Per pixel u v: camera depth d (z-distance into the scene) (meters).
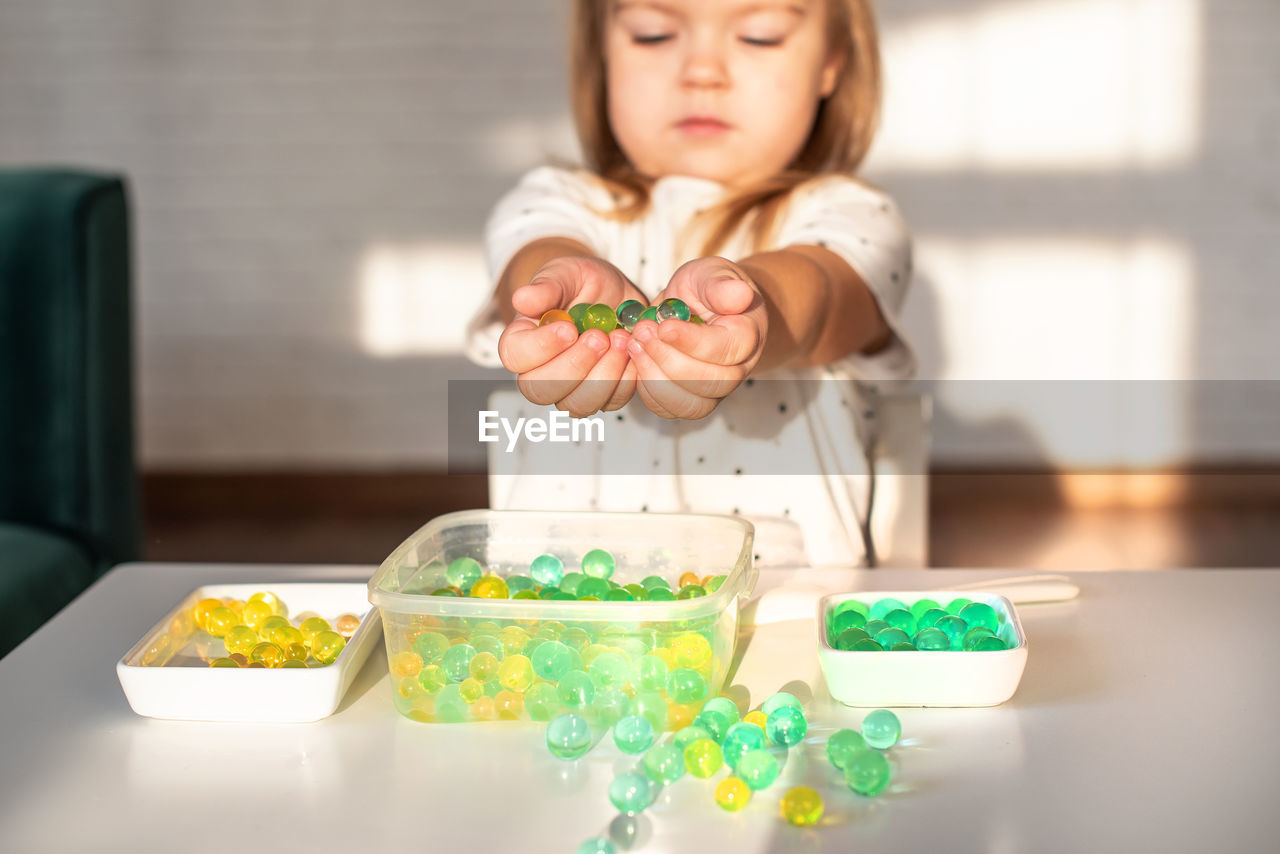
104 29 3.11
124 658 0.90
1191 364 3.14
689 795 0.83
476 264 3.20
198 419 3.28
